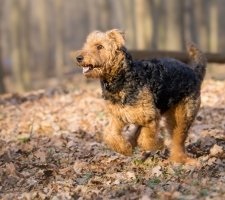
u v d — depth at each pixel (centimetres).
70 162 945
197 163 855
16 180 877
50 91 1688
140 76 816
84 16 5488
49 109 1395
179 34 2653
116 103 819
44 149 1026
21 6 3538
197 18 3656
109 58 797
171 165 859
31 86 3341
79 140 1072
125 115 820
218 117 1180
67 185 825
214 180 777
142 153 902
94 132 1134
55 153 998
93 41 806
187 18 3941
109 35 805
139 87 811
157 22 3206
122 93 809
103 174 866
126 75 805
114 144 839
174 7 2650
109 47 797
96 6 4481
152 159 892
